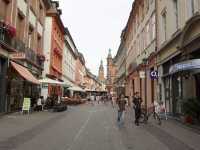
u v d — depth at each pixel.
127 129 15.59
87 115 25.41
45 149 9.33
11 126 15.34
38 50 34.06
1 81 21.27
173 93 21.89
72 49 72.31
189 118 16.47
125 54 61.38
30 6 28.33
